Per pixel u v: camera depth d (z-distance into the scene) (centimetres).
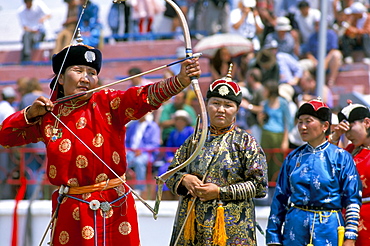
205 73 2411
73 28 2545
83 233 821
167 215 1531
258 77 1923
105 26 2922
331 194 910
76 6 2559
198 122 916
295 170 938
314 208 916
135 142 1747
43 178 1702
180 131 1678
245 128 1719
